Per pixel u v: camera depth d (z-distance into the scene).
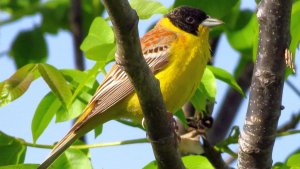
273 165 11.02
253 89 10.19
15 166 10.62
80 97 11.79
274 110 10.12
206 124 12.22
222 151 12.10
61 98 10.70
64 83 10.73
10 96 10.38
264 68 10.01
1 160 11.12
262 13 9.92
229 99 16.38
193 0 12.88
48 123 11.54
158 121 9.45
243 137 10.38
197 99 12.08
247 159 10.41
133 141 11.16
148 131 9.60
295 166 10.93
